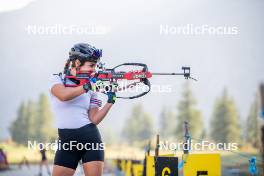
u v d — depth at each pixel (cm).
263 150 2834
